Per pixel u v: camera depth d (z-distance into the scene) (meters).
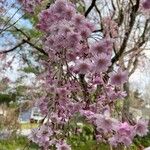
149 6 0.25
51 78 0.42
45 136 0.31
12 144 1.20
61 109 0.38
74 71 0.36
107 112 0.27
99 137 0.37
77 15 0.33
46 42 0.36
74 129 0.43
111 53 0.31
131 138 0.27
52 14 0.36
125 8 0.82
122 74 0.30
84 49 0.34
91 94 0.39
